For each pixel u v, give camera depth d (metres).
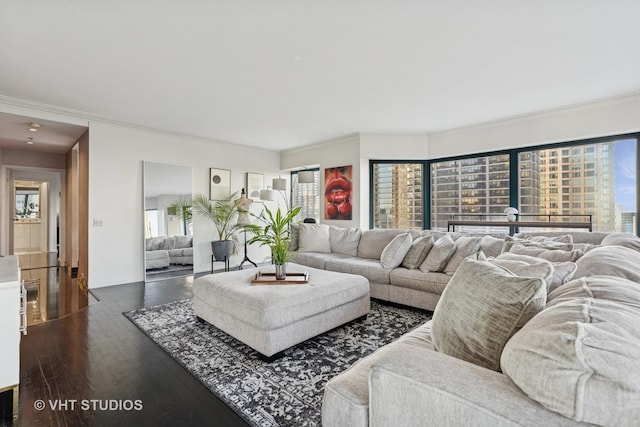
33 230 8.91
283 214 7.15
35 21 2.22
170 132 5.31
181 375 2.10
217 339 2.65
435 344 1.31
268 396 1.85
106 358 2.33
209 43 2.54
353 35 2.42
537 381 0.71
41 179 7.95
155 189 5.14
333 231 4.96
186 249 5.54
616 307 0.85
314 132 5.40
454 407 0.79
